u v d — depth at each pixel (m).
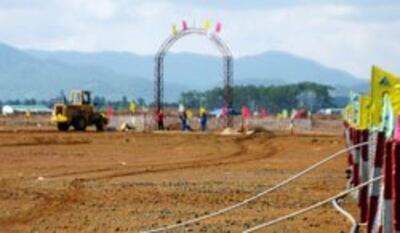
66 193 35.78
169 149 73.25
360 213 25.66
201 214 29.22
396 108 21.11
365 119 31.45
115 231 25.94
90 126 120.75
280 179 42.06
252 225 26.44
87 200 33.50
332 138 89.62
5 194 35.47
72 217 28.88
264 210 30.14
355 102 39.62
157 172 47.66
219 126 144.25
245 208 30.75
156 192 36.06
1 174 46.19
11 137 86.00
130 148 73.62
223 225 26.55
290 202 32.22
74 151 67.75
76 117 111.94
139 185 39.06
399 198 15.83
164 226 26.53
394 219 15.89
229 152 69.62
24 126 132.38
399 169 15.84
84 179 42.56
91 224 27.34
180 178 43.09
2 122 153.38
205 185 39.00
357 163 30.31
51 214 29.67
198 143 83.19
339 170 47.12
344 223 26.67
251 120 158.75
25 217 29.06
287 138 90.88
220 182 40.53
